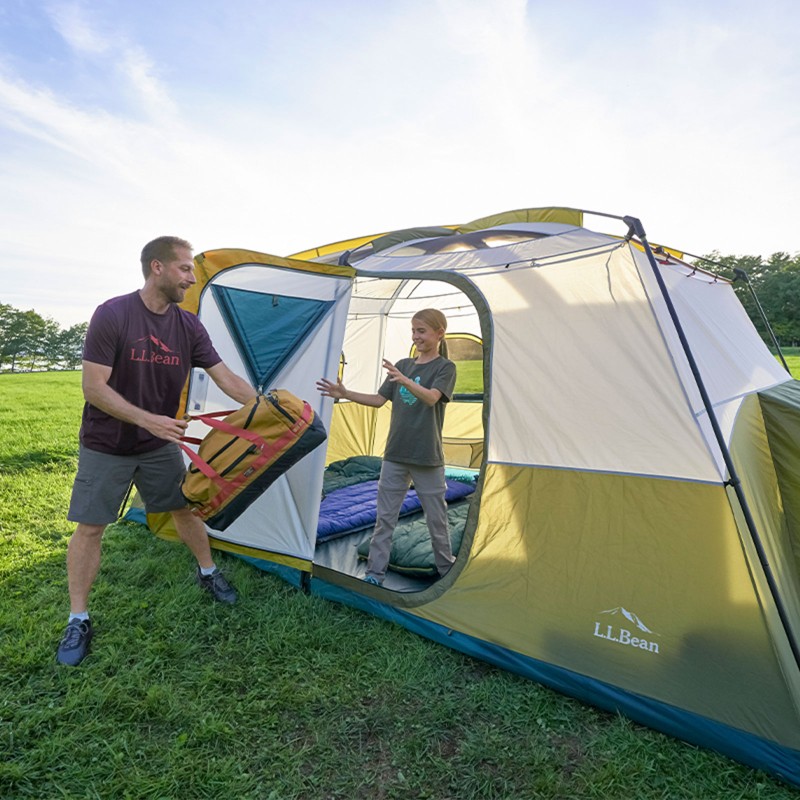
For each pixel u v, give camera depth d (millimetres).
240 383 3117
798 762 2039
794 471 2902
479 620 2793
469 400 6234
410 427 3258
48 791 1944
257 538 3654
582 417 2678
